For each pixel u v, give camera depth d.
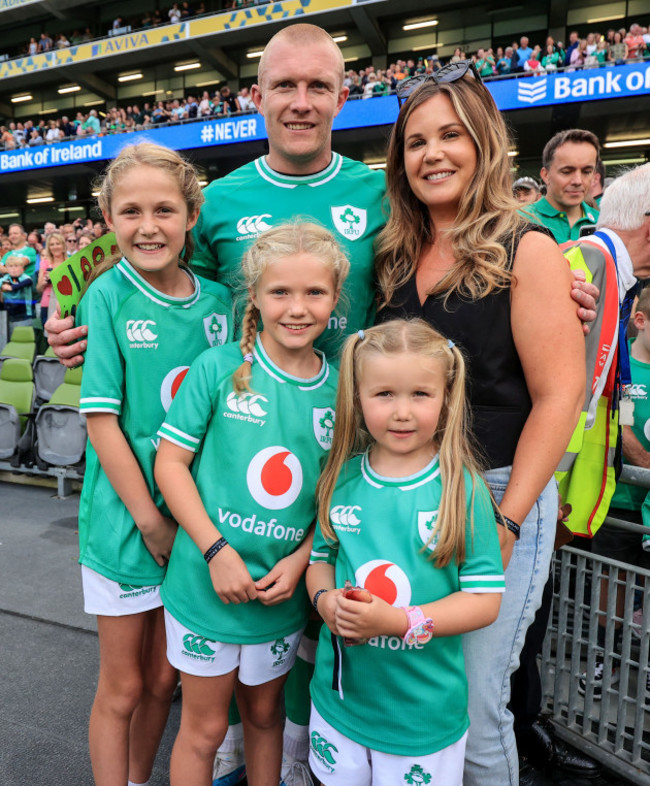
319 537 1.30
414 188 1.39
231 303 1.60
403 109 1.40
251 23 18.19
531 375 1.25
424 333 1.19
